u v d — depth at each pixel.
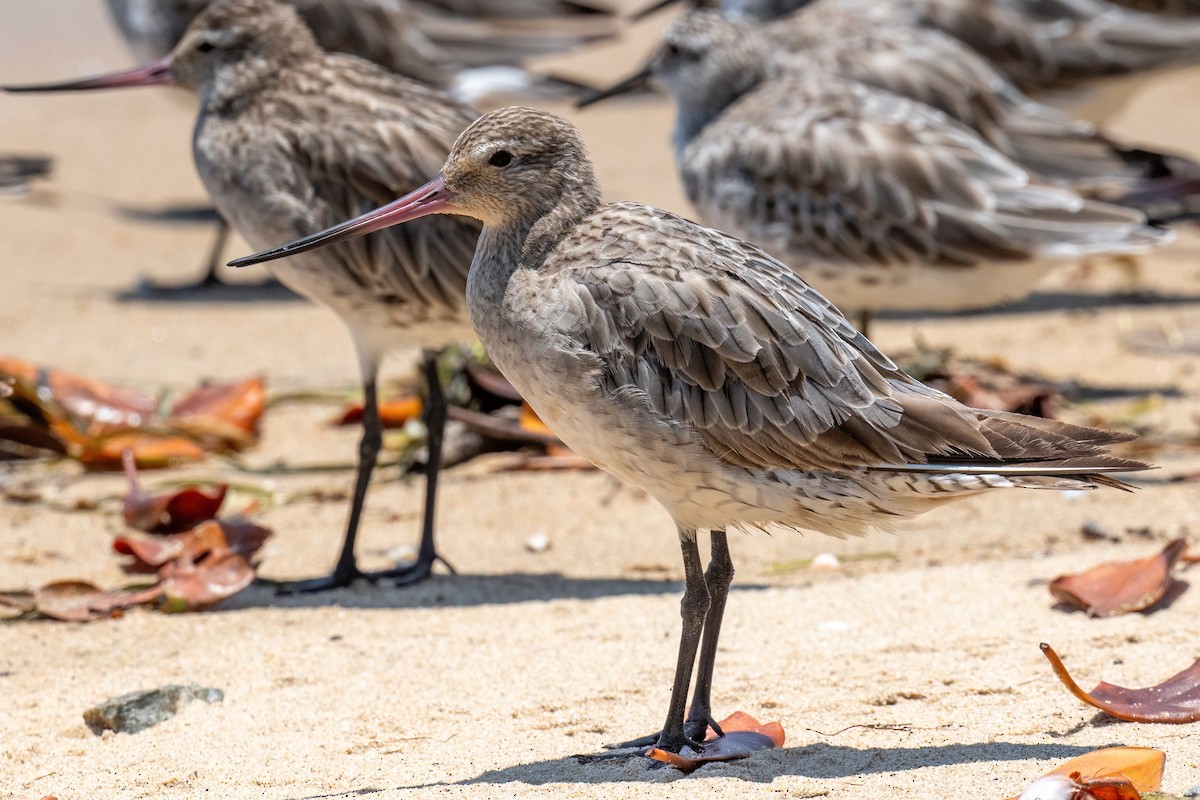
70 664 9.87
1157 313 17.25
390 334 11.71
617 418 8.09
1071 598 9.77
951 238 14.19
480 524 12.54
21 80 25.14
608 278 8.15
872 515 8.14
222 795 7.82
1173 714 8.12
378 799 7.49
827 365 8.02
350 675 9.43
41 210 20.72
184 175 22.50
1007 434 7.81
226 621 10.58
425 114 12.02
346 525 12.55
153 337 16.77
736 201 14.67
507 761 8.03
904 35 17.11
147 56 19.23
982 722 8.23
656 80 15.91
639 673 9.22
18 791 8.03
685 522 8.34
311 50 12.16
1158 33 18.62
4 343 16.28
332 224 11.59
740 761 7.84
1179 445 13.53
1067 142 16.44
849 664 9.11
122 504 12.57
